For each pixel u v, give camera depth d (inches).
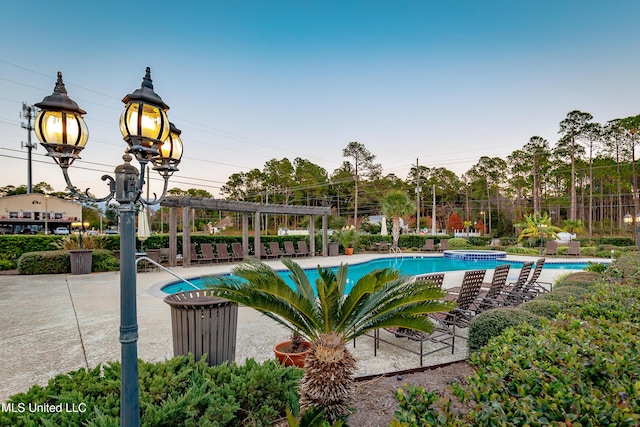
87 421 81.3
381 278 99.1
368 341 182.4
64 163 75.2
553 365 67.8
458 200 1945.1
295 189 1764.3
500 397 58.0
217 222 1811.0
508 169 1688.0
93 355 160.1
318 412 81.3
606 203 1416.1
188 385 104.8
